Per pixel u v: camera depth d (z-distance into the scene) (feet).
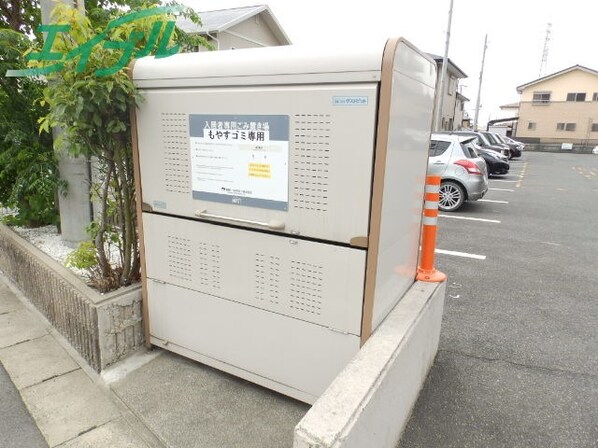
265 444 6.41
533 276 14.70
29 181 11.73
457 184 25.73
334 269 6.19
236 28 38.29
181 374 8.02
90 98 6.61
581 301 12.58
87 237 11.92
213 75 6.48
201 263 7.49
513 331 10.61
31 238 13.01
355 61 5.41
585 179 45.96
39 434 6.68
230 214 6.93
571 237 20.26
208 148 6.86
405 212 7.00
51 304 9.81
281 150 6.18
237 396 7.46
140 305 8.57
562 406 7.73
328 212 6.05
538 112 111.24
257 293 7.00
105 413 7.17
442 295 8.61
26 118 12.25
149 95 7.23
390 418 5.82
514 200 30.96
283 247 6.55
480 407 7.60
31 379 8.07
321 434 4.13
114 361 8.25
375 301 6.15
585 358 9.42
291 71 5.82
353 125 5.60
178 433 6.60
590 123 106.83
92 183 10.00
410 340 6.41
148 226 7.97
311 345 6.68
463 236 20.15
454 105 98.02
